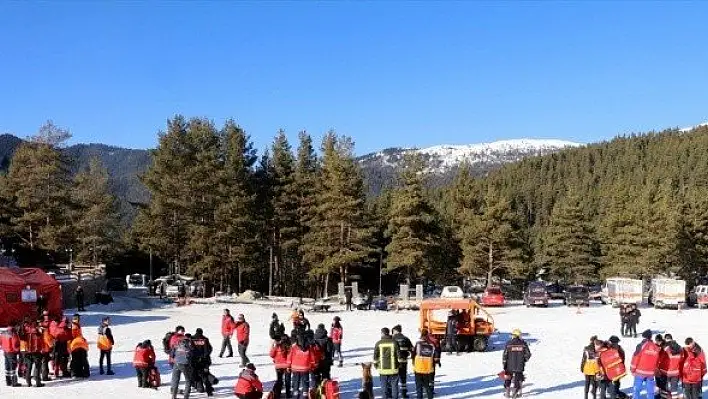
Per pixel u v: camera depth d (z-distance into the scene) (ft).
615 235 280.51
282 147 243.60
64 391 69.41
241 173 231.09
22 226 219.00
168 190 229.86
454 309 102.83
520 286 262.06
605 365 62.28
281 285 278.26
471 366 88.48
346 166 216.95
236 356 95.09
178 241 235.81
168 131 237.04
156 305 188.14
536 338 118.01
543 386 73.92
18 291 126.62
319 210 215.72
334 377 78.89
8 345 72.13
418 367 62.90
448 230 258.57
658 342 62.28
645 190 319.47
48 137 213.87
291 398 66.59
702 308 195.21
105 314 157.17
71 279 181.68
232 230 216.13
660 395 61.77
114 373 80.74
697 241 258.78
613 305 196.34
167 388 71.77
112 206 266.57
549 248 277.23
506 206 231.91
